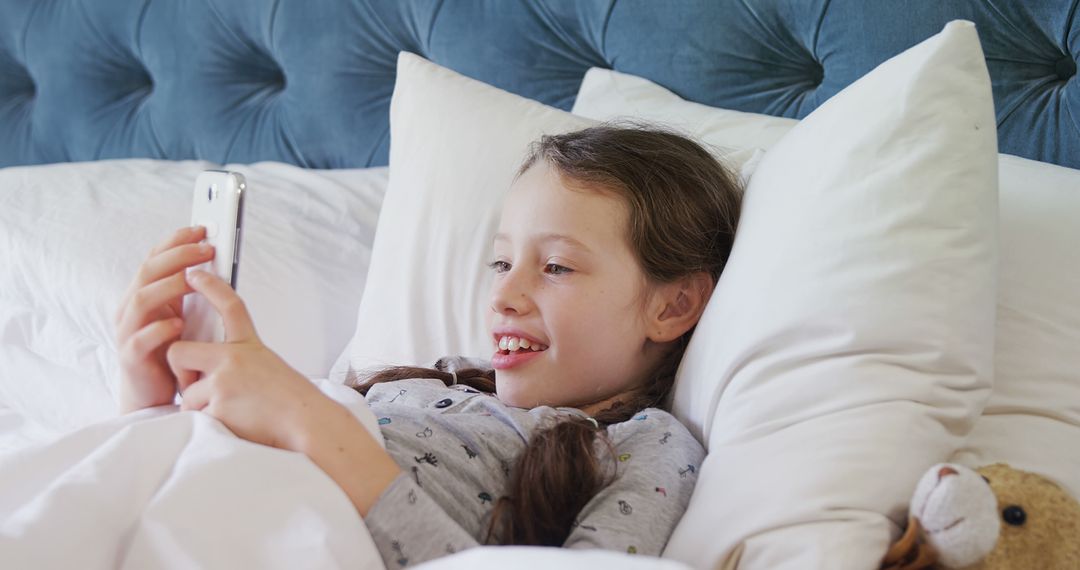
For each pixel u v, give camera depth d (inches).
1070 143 37.9
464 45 54.3
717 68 46.4
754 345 28.0
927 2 39.6
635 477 28.6
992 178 26.9
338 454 25.7
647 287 33.5
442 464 28.9
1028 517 23.3
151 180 52.0
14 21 73.8
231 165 56.2
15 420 49.1
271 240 47.0
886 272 26.3
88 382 45.8
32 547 22.6
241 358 27.1
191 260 29.2
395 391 34.7
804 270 27.6
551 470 27.9
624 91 47.6
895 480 24.5
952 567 22.7
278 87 65.3
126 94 71.2
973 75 27.2
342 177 53.0
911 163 26.8
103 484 24.3
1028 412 28.9
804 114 44.8
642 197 33.5
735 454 26.9
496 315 33.6
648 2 47.8
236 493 24.0
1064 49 38.1
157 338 28.6
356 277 47.6
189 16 65.2
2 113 76.7
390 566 25.3
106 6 68.9
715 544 25.1
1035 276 30.9
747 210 32.3
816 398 26.4
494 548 20.6
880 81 28.5
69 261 45.9
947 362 25.7
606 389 33.8
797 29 44.0
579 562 19.3
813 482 24.5
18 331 48.3
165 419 26.3
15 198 50.6
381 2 57.3
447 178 42.7
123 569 23.7
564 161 34.1
